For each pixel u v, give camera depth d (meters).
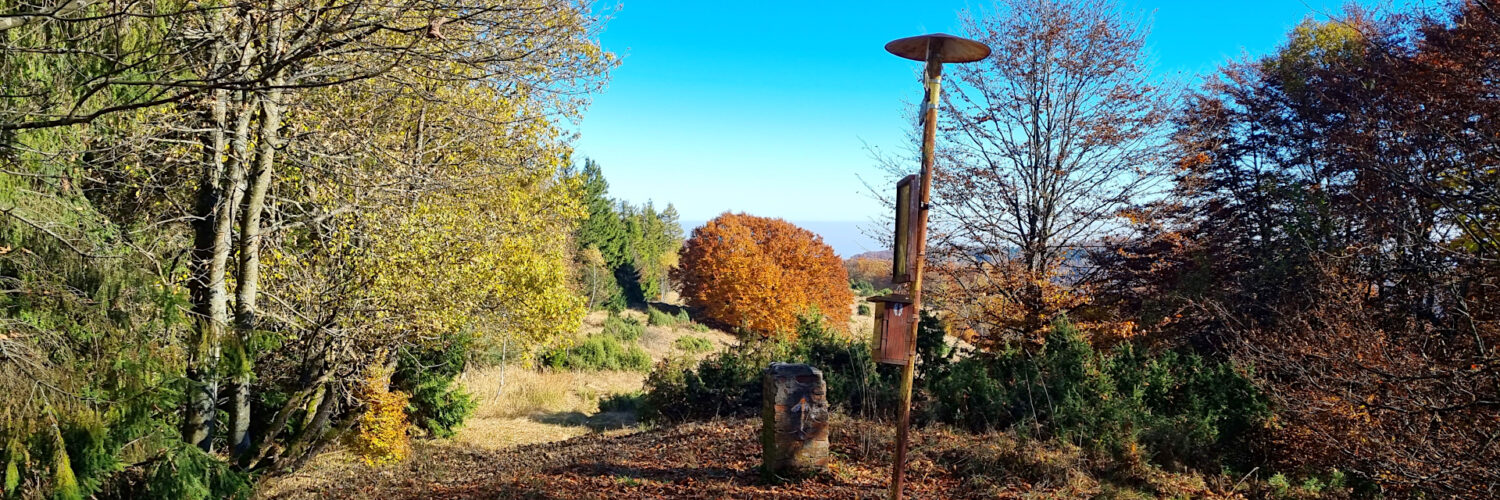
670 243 76.12
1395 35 15.56
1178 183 18.48
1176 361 11.95
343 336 12.11
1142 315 17.66
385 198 12.41
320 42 7.55
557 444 13.63
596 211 54.53
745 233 44.59
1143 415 9.96
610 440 12.85
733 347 17.91
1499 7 11.45
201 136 11.27
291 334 12.29
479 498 8.63
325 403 12.41
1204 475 8.98
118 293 8.69
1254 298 14.80
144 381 8.49
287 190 13.36
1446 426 6.88
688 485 8.68
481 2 8.39
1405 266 11.09
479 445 16.58
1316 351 8.91
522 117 14.37
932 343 15.56
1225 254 17.97
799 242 45.25
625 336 37.31
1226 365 10.99
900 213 6.27
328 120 11.89
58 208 8.41
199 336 9.45
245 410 11.60
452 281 12.81
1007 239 18.11
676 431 12.48
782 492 8.19
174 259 10.88
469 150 14.15
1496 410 6.68
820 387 8.67
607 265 54.69
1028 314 17.28
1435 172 11.99
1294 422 9.06
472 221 13.94
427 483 10.09
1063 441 9.39
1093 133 17.45
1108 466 8.62
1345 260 11.79
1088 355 11.91
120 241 9.05
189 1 8.79
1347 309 9.47
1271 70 19.50
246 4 7.64
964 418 11.38
